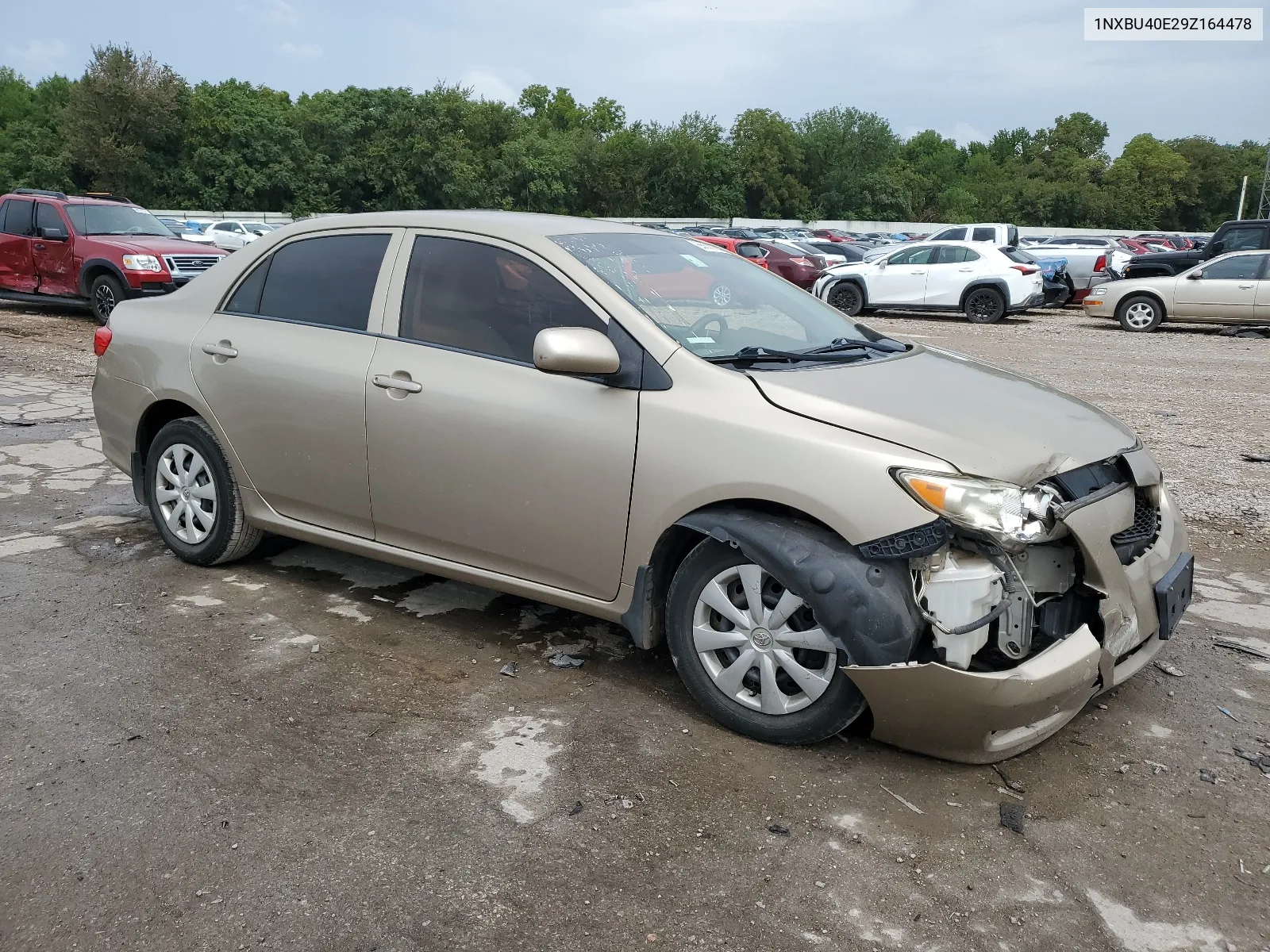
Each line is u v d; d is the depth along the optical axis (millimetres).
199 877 2438
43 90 79562
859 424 2922
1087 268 22375
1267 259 16234
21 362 10477
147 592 4285
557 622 4062
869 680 2807
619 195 75250
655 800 2795
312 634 3887
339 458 3906
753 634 3064
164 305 4660
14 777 2850
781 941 2258
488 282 3641
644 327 3281
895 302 19906
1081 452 3033
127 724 3156
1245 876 2518
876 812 2758
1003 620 2850
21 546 4852
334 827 2643
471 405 3502
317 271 4129
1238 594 4543
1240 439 8094
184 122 57000
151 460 4621
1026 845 2627
